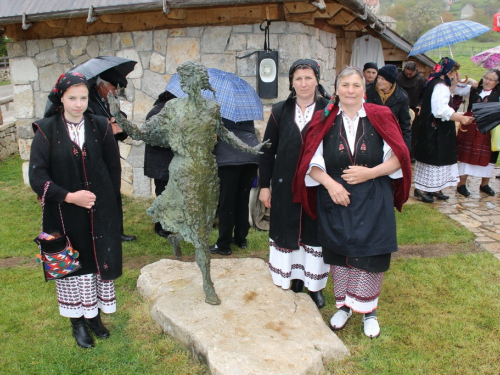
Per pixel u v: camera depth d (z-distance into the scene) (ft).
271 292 11.22
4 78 83.30
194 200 9.50
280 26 17.67
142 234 16.94
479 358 9.37
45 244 8.66
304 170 9.39
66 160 8.81
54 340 10.14
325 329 9.85
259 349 8.98
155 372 9.08
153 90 19.94
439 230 17.11
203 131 9.18
